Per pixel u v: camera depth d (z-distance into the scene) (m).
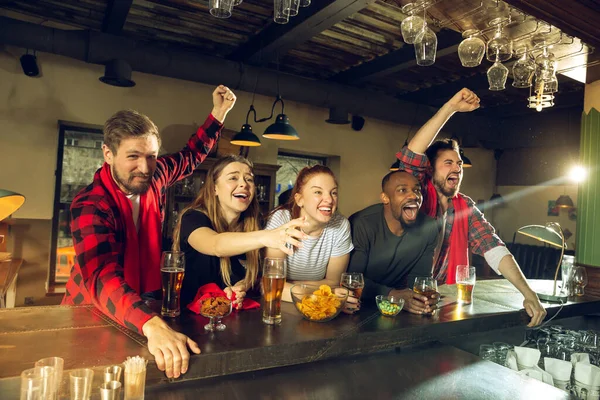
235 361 1.18
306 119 6.40
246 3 3.91
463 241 2.37
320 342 1.30
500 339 1.80
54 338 1.21
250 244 1.44
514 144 7.28
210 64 4.65
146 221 1.84
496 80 2.10
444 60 5.16
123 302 1.26
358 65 5.50
